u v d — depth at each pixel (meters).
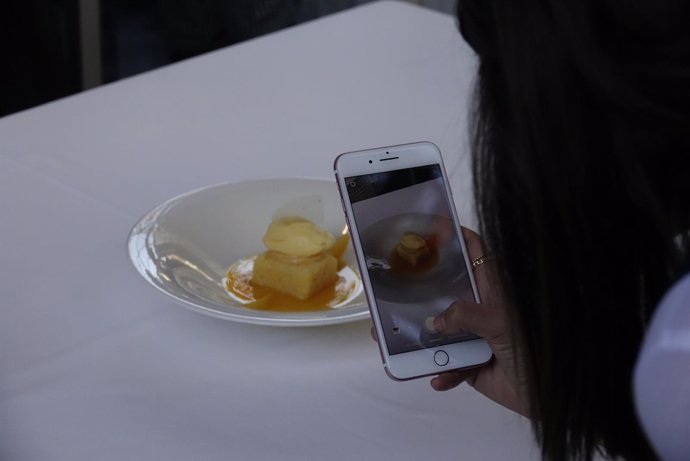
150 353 0.98
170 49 3.02
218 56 1.57
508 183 0.74
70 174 1.24
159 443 0.89
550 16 0.69
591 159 0.71
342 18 1.75
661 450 0.71
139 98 1.43
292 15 2.94
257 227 1.14
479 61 0.74
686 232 0.73
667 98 0.68
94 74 2.59
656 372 0.70
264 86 1.48
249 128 1.37
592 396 0.76
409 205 0.95
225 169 1.28
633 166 0.70
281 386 0.95
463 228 1.00
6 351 0.97
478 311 0.88
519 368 0.83
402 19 1.76
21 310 1.02
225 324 1.02
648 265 0.74
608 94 0.68
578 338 0.75
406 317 0.92
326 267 1.06
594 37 0.68
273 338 1.00
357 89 1.48
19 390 0.93
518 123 0.71
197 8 2.94
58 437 0.89
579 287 0.74
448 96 1.47
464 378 0.94
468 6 0.74
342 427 0.92
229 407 0.93
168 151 1.31
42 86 2.73
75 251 1.11
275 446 0.90
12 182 1.21
